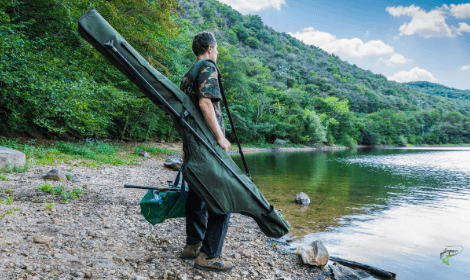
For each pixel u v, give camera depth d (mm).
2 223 2455
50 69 8016
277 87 75938
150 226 2990
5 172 4648
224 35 127938
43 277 1695
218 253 2047
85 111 9289
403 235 3488
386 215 4477
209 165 1701
